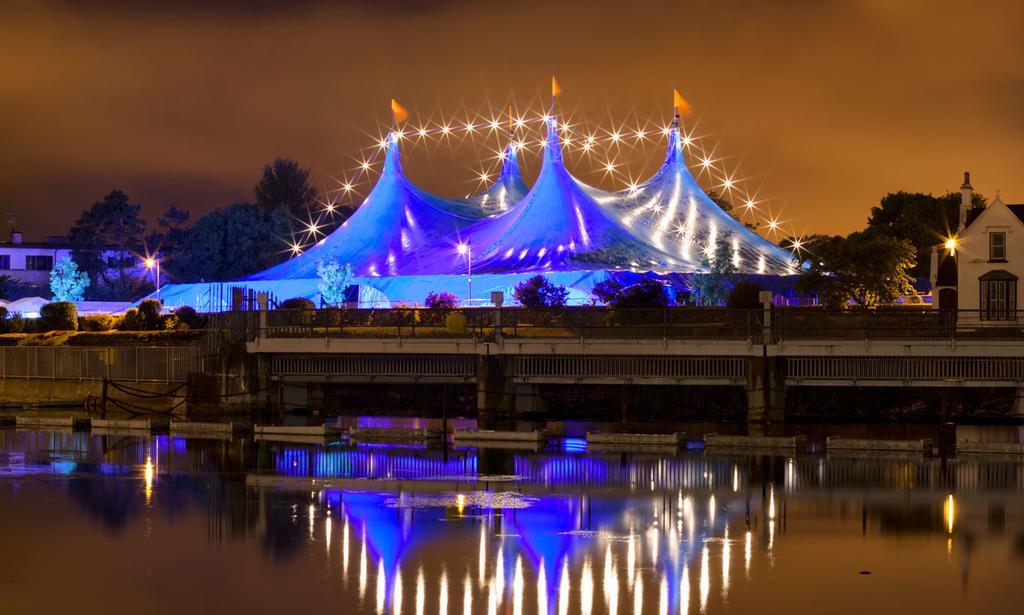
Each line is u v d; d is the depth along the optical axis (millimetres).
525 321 62938
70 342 79312
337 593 30766
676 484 44250
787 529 37188
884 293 83062
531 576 32188
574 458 50688
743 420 63406
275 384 64812
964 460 49562
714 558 33844
